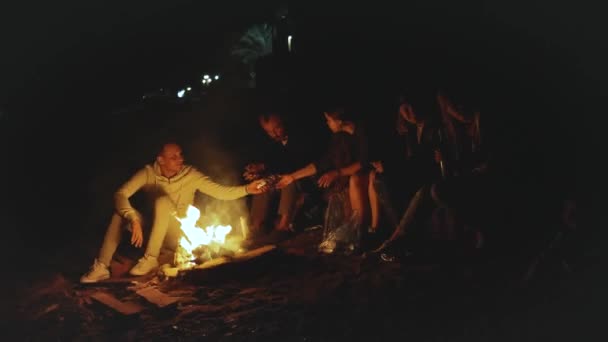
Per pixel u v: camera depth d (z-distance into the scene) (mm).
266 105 17844
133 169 14734
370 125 9352
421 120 7031
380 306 5309
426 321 4914
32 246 8836
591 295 4879
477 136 6297
